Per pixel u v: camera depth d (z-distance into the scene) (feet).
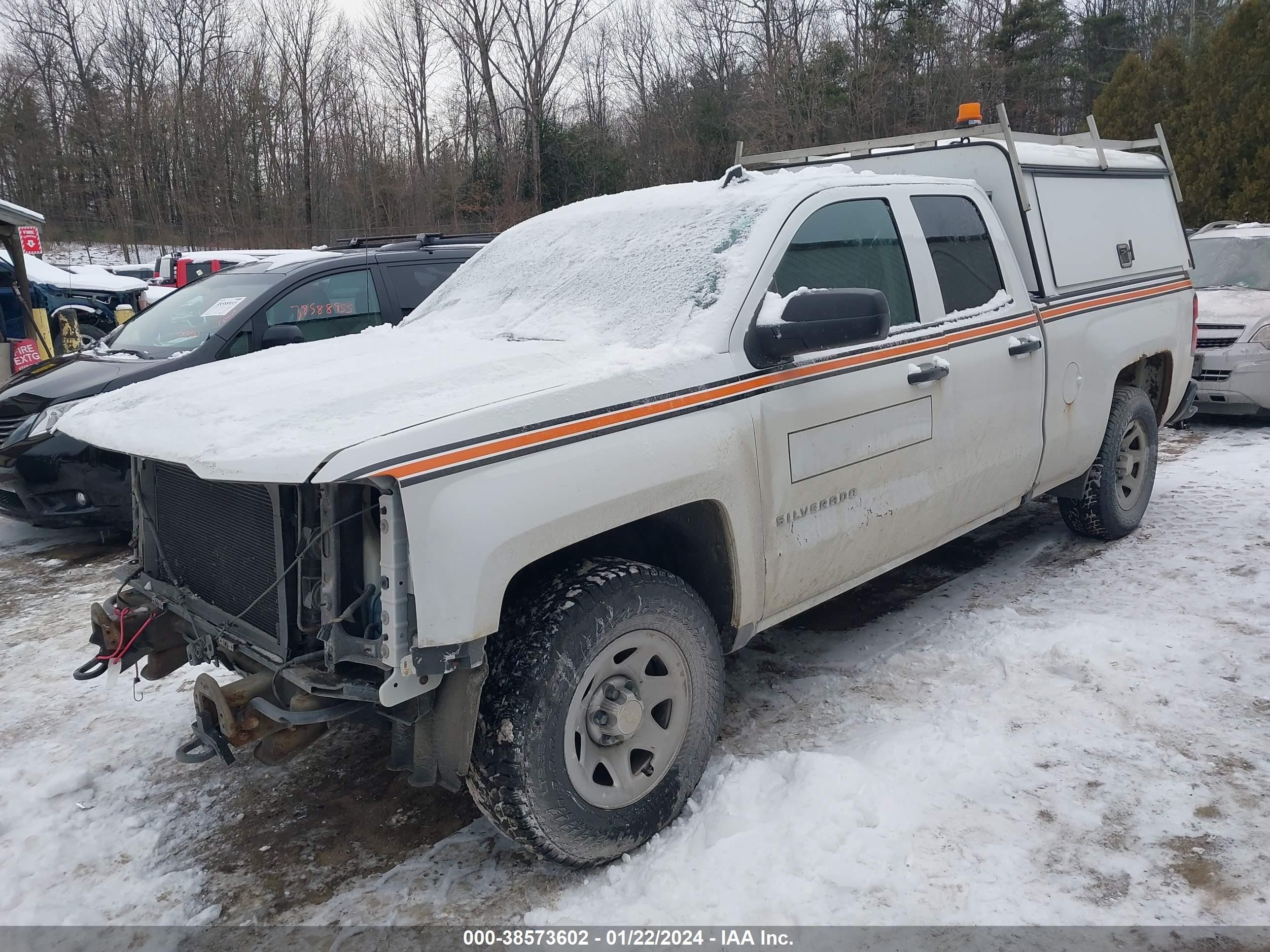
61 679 14.82
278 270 23.30
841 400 11.46
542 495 8.52
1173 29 120.57
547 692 8.64
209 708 8.89
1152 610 14.60
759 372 10.62
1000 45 105.70
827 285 11.83
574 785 8.94
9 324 40.81
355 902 9.35
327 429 8.23
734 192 12.51
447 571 7.95
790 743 11.64
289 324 22.02
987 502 14.47
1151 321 17.95
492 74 106.22
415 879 9.64
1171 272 19.25
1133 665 12.62
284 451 7.81
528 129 103.04
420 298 24.62
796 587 11.40
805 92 90.27
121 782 11.81
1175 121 66.80
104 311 49.08
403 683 7.98
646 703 9.66
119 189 118.42
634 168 106.52
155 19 122.01
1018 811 9.80
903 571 17.57
